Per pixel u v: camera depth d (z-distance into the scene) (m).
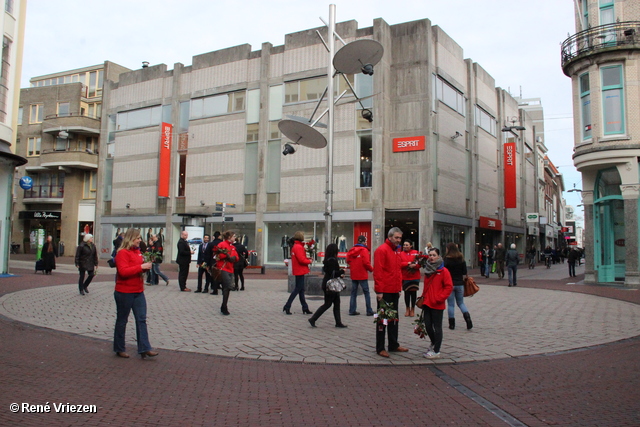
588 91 19.47
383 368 6.73
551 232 60.66
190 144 32.84
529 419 4.77
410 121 27.14
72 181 38.28
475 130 33.56
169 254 32.88
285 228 29.12
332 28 15.07
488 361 7.16
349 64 14.05
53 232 40.31
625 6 18.58
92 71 40.50
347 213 26.98
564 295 15.63
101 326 8.98
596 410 5.02
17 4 17.73
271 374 6.31
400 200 26.98
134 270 6.74
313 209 28.02
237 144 31.03
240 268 15.38
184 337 8.26
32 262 27.92
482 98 35.16
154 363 6.61
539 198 52.81
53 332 8.34
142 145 35.25
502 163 38.84
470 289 9.56
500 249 23.50
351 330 9.19
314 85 28.69
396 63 27.78
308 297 13.91
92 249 13.38
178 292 14.70
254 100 30.69
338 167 27.56
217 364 6.72
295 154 28.92
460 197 30.72
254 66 30.88
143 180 34.97
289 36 29.64
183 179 33.22
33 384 5.44
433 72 27.88
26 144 40.34
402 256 10.93
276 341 8.11
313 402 5.24
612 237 19.97
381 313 7.29
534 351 7.73
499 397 5.48
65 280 17.28
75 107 39.16
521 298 14.74
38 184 40.19
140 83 35.72
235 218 30.39
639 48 18.12
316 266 27.77
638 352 7.69
